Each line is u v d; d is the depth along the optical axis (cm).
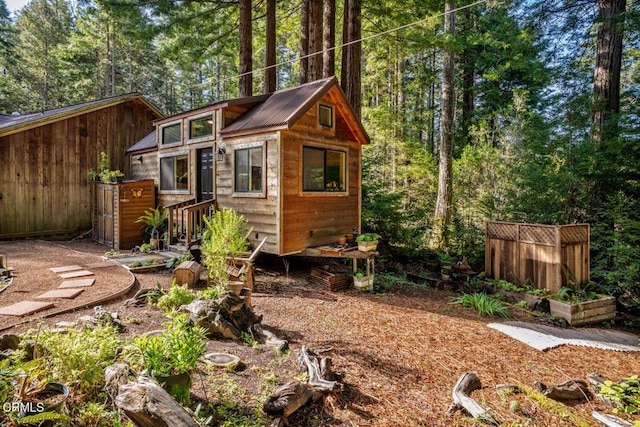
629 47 1099
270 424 240
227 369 311
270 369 324
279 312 529
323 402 282
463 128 1816
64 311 454
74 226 1159
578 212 786
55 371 239
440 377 358
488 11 1617
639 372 401
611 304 611
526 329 515
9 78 2425
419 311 581
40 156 1088
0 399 197
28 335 286
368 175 1104
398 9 1001
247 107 896
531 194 837
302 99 781
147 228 973
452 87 1162
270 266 823
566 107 873
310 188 806
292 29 1453
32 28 2517
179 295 479
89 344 262
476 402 297
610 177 756
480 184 1062
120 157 1267
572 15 874
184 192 973
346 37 1069
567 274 636
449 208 1122
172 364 238
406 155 1522
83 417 214
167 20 1171
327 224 852
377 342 437
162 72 2858
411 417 279
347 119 891
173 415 181
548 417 295
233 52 1420
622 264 704
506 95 1762
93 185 1076
